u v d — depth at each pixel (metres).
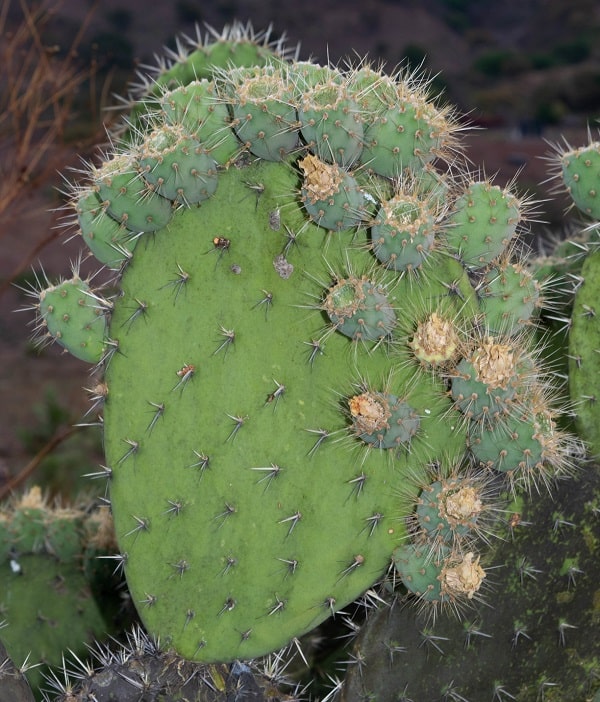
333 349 1.15
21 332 4.19
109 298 1.20
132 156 1.16
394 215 1.12
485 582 1.21
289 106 1.14
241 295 1.16
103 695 1.15
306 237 1.15
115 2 8.93
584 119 7.64
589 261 1.26
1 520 1.41
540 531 1.21
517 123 7.45
